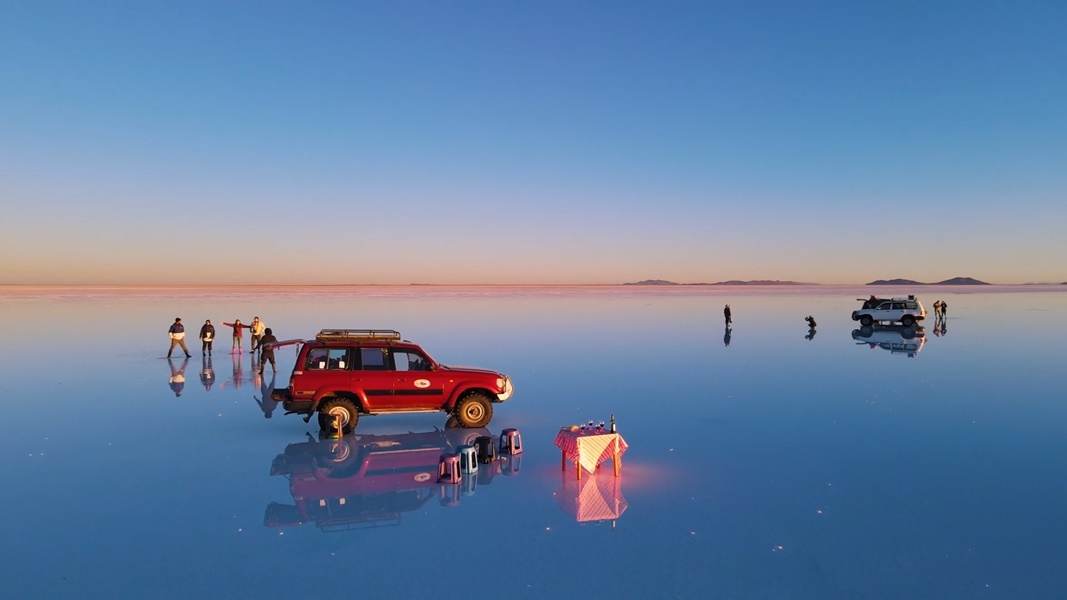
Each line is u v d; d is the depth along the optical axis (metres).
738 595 5.13
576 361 20.42
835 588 5.26
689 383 16.05
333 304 62.25
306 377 10.79
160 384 15.91
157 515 6.91
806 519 6.77
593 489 7.80
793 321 39.34
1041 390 14.75
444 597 5.09
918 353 22.17
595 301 77.88
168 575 5.48
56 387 15.35
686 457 9.26
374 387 10.96
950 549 6.02
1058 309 51.91
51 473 8.44
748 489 7.78
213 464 8.91
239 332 22.66
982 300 75.75
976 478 8.18
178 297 86.00
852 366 19.02
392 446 10.02
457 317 43.16
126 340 27.08
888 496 7.52
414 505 7.24
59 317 41.62
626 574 5.49
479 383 11.35
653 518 6.81
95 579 5.42
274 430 11.07
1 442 10.11
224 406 13.16
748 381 16.30
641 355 22.03
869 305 33.78
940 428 11.05
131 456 9.30
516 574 5.48
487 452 9.06
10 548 6.05
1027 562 5.75
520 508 7.12
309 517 6.86
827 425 11.31
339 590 5.20
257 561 5.75
